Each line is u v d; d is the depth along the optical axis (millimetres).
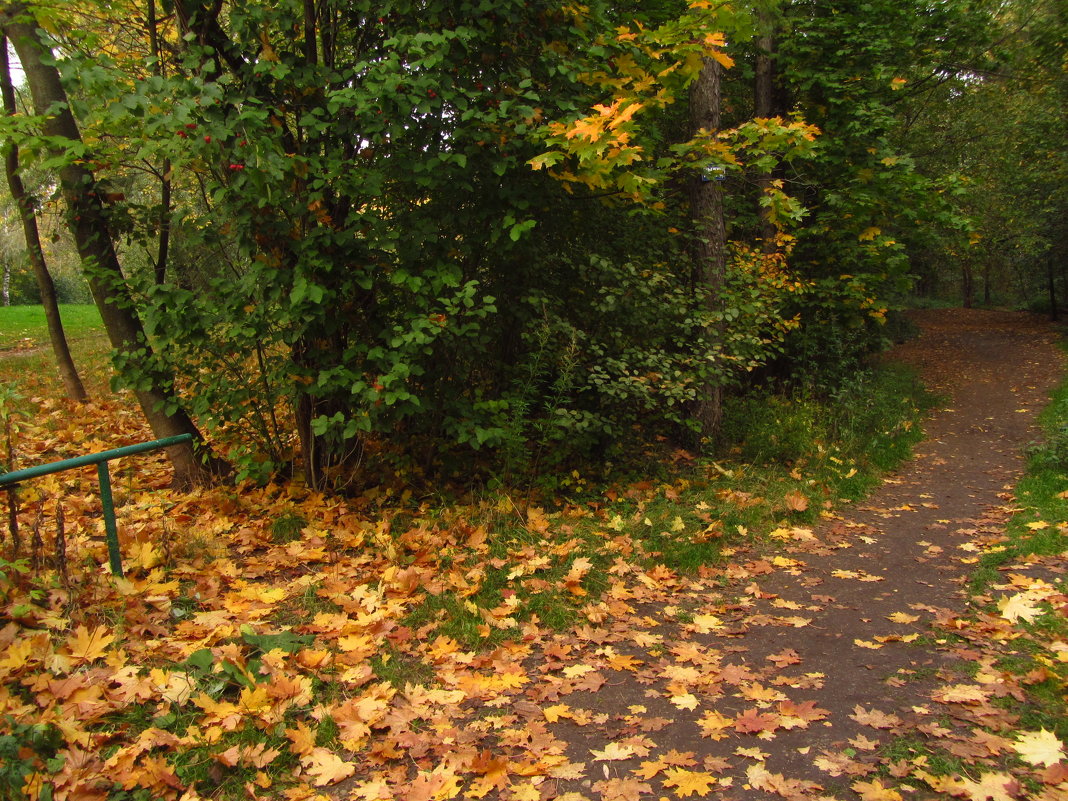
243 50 5492
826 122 11164
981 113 17500
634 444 8438
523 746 3098
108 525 4094
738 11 5715
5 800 2441
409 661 3838
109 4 5996
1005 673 3531
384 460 6430
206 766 2826
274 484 6254
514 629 4301
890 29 11273
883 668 3781
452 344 5738
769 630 4406
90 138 5445
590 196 6570
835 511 7121
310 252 5094
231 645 3570
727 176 8953
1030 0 13078
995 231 25500
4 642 3297
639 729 3271
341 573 4844
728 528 6188
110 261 6023
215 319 5445
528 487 6660
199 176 5984
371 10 5473
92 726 2959
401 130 5008
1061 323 27031
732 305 8445
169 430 6250
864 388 12156
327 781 2803
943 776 2719
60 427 7977
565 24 5875
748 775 2844
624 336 7281
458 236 6098
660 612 4695
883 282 13125
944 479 8727
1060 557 5234
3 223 10414
